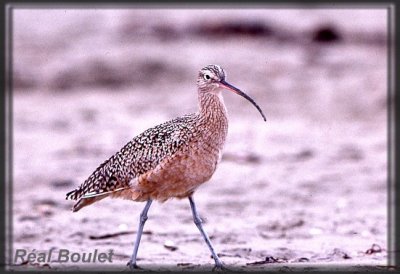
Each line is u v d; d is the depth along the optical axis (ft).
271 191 50.19
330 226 42.24
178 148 32.91
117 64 88.43
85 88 85.56
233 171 55.01
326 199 48.34
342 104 74.79
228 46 92.43
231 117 73.10
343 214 44.80
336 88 78.59
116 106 78.43
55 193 50.55
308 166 56.39
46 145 64.95
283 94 78.48
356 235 40.47
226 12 99.09
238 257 36.06
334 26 94.02
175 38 95.20
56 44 95.14
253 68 85.05
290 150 60.95
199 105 33.78
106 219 43.60
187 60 88.74
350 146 62.34
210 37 95.50
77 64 89.25
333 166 56.44
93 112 76.43
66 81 86.79
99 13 101.91
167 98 80.59
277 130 67.72
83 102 80.48
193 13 99.66
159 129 33.76
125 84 85.51
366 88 77.71
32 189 51.75
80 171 56.65
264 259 35.45
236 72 84.38
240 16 98.02
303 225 42.47
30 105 80.07
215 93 33.73
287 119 71.72
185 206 46.39
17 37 96.68
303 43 92.73
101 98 81.71
